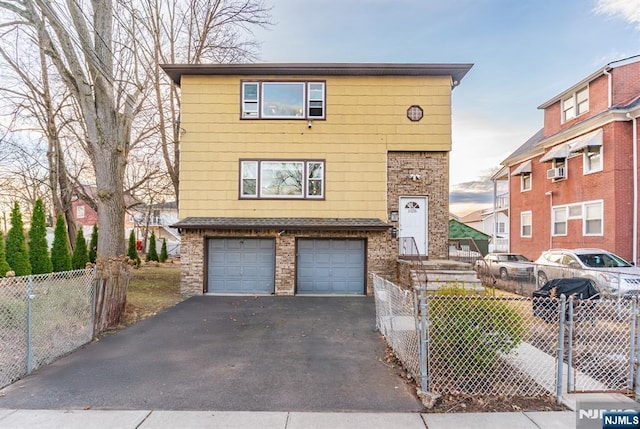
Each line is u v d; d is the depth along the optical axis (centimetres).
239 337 704
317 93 1276
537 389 440
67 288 636
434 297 468
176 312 937
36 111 1469
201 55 1669
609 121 1484
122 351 615
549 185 1917
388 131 1262
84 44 954
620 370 492
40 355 542
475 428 359
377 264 1234
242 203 1252
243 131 1263
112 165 1016
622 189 1444
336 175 1259
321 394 440
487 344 453
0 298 543
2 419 377
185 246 1223
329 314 919
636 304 450
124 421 374
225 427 362
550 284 844
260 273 1245
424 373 433
